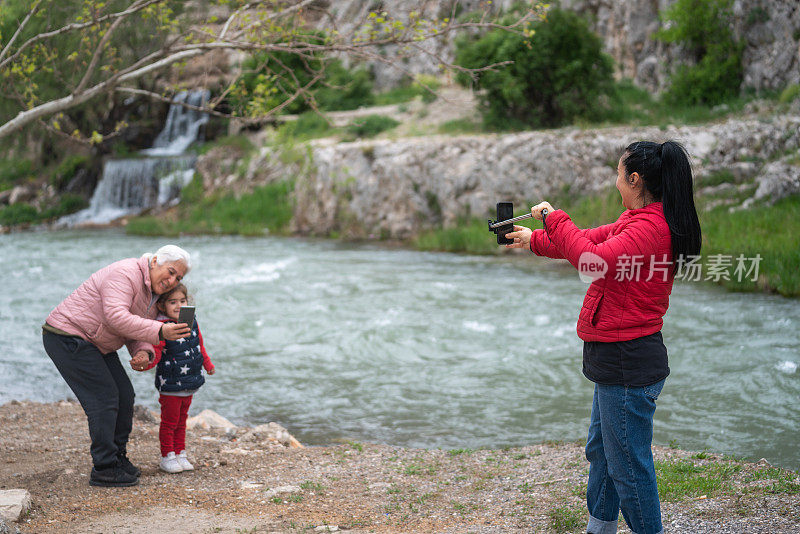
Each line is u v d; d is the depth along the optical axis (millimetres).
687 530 3605
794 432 6027
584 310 3072
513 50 20312
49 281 14539
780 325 9516
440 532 3840
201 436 6148
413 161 20125
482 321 10438
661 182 3004
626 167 3078
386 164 20578
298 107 27938
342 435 6441
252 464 5301
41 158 30875
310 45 6395
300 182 22766
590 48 20672
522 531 3801
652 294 2963
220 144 27531
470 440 6188
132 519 4043
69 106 6004
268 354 9211
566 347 9016
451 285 13219
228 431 6309
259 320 10836
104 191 28328
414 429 6543
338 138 24359
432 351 9133
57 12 6848
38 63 7070
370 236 20938
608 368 3014
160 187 27453
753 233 13875
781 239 13250
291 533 3826
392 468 5230
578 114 20594
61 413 6723
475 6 20016
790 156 16125
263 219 23578
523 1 19344
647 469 3029
